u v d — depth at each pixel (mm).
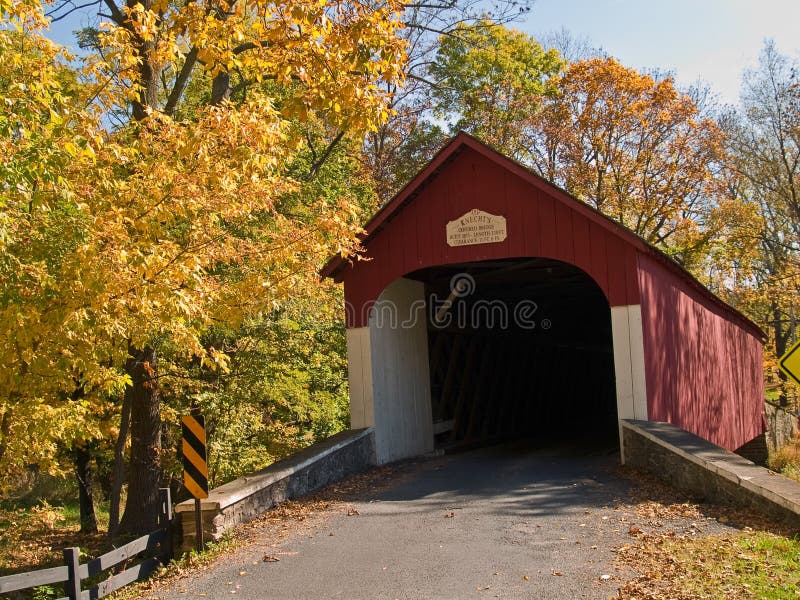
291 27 8148
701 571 5344
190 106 14406
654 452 8992
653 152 29500
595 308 22109
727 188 30844
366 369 11422
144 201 7312
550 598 5008
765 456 21719
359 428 11305
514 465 11109
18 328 6211
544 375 19156
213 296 8078
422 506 8148
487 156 10797
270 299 8586
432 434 13180
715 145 28969
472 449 14383
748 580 5086
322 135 18750
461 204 11133
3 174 5484
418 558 6121
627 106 28719
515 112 28797
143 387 10758
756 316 35750
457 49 24281
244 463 14844
